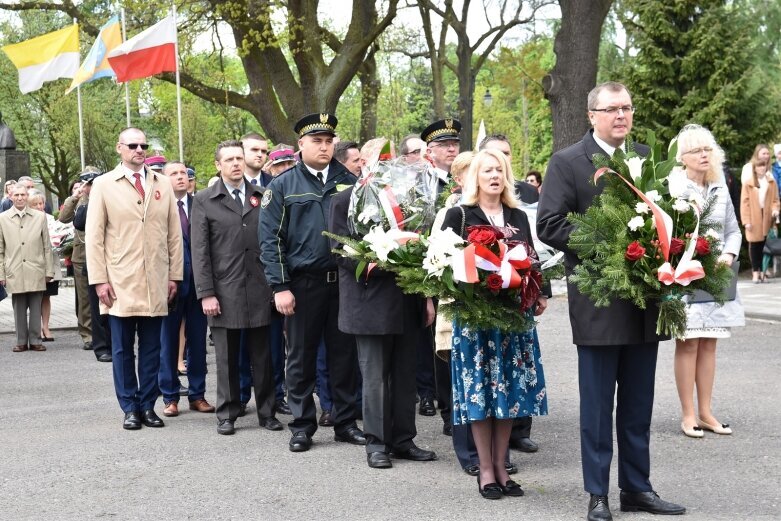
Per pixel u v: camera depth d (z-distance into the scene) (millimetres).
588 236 5051
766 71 25547
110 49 19578
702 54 23078
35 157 44500
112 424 8320
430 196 6582
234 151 7949
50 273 13562
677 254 5000
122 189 8258
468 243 5668
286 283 7188
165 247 8352
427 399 8484
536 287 5699
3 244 13320
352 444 7402
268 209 7230
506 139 7285
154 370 8242
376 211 6477
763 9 25719
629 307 5223
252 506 5770
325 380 8227
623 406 5441
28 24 41438
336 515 5547
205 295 7809
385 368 6703
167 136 44906
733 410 8031
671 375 9727
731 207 7258
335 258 6793
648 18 23484
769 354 10703
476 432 5867
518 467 6570
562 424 7840
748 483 5992
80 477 6531
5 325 16500
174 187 9508
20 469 6793
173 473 6590
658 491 5867
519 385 5828
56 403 9422
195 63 24094
